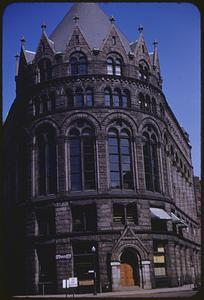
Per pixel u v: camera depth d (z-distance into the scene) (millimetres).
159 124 59219
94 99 55000
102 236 50500
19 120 59156
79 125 54469
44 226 53375
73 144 54125
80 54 56719
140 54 59625
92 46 58438
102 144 53625
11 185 61156
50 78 56844
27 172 56000
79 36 57062
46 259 52031
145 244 51906
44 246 52094
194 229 86438
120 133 55000
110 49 57312
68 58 56469
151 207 54781
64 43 59469
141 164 54875
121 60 57625
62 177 52906
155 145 58469
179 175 77750
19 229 55719
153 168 57062
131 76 57219
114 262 49188
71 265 50000
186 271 67250
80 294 46969
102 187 52188
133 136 55344
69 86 55594
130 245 50125
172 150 72000
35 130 56125
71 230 51312
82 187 52438
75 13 62219
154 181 56719
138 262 50250
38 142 56094
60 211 52031
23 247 53719
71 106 55000
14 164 60094
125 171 54156
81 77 55500
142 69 59500
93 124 54094
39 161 55594
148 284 49656
